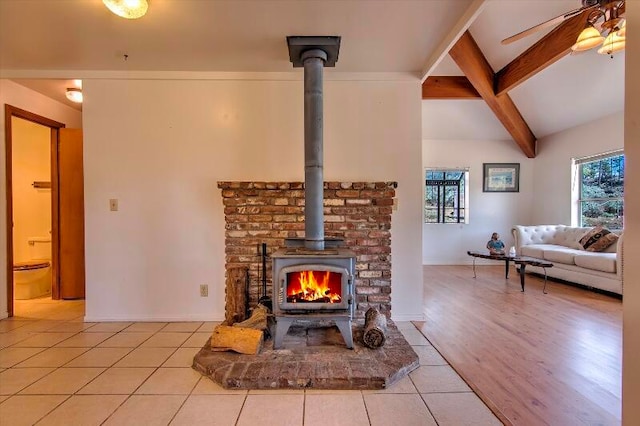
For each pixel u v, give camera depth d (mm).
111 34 2545
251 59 2961
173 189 3182
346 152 3223
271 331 2660
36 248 4449
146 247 3180
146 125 3168
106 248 3170
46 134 4547
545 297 4086
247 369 2082
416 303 3229
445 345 2619
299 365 2133
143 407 1804
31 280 4043
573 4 3406
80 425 1656
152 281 3180
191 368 2234
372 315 2650
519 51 4383
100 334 2842
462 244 6699
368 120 3223
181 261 3180
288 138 3201
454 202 6762
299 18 2365
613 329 2965
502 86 4809
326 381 1985
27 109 3572
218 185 3084
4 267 3299
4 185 3322
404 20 2404
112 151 3166
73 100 3686
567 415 1740
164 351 2500
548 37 3971
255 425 1658
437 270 5996
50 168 4383
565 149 5824
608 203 5105
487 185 6684
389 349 2379
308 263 2365
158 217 3180
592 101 4852
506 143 6676
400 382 2059
